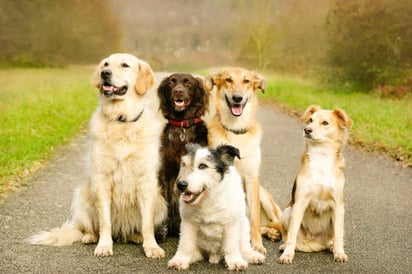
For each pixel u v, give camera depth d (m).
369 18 25.20
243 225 5.59
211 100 6.90
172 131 6.49
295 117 18.80
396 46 24.30
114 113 5.84
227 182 5.26
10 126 13.32
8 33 41.12
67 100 19.30
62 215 6.98
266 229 6.65
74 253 5.65
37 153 10.74
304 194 5.69
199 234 5.45
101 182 5.81
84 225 6.07
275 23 39.97
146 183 5.85
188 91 6.47
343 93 26.02
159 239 6.34
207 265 5.45
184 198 5.11
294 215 5.67
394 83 24.61
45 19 44.03
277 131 15.20
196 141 6.49
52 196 7.91
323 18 33.75
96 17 52.38
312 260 5.60
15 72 36.31
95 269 5.17
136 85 6.05
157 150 5.98
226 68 6.89
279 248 6.00
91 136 5.94
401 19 24.30
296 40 38.81
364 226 6.72
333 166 5.70
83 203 6.04
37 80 28.55
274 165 10.52
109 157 5.79
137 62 6.19
